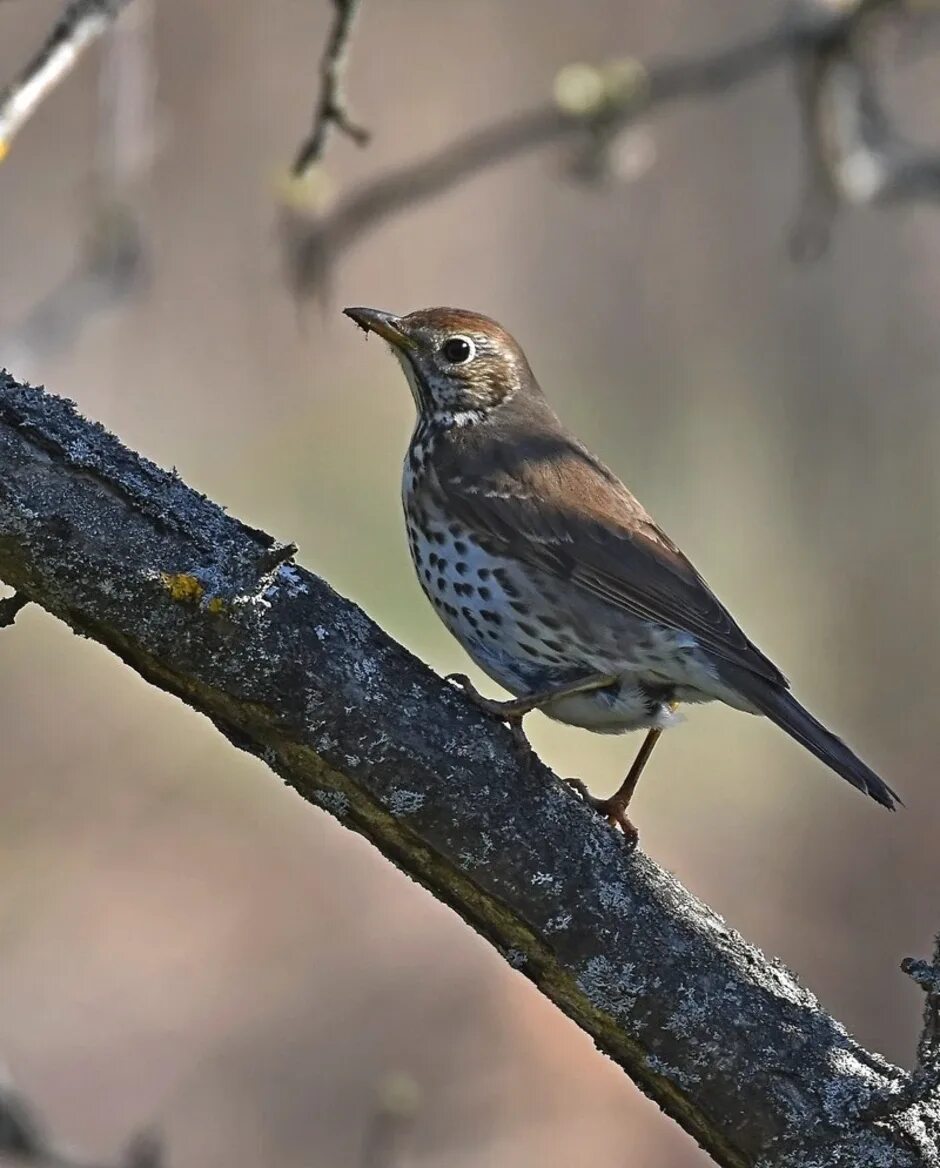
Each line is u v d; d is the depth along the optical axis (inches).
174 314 685.3
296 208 443.8
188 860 568.1
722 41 723.4
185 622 226.2
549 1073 523.5
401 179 454.6
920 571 682.2
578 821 245.9
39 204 676.1
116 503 225.0
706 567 681.6
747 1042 243.0
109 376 670.5
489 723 243.4
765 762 636.1
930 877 594.6
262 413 686.5
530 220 732.0
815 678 666.2
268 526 658.2
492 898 243.0
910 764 636.1
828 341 701.3
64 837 559.8
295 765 237.9
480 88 742.5
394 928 566.3
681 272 720.3
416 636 637.9
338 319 706.8
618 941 243.4
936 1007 240.8
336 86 328.2
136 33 448.5
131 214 454.6
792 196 710.5
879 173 486.6
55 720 581.6
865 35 474.9
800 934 569.3
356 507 669.9
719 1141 245.4
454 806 239.5
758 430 703.7
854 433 695.1
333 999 540.1
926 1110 239.9
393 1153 389.7
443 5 747.4
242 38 711.7
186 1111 499.2
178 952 540.7
